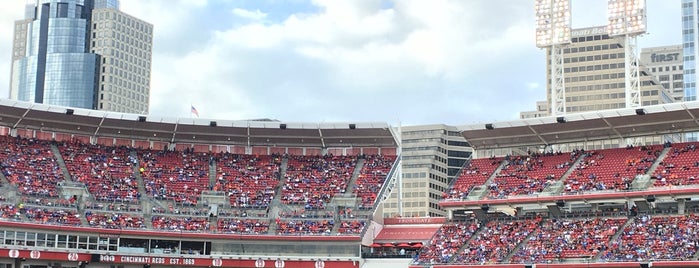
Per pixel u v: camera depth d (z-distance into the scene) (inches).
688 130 4429.1
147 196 4744.1
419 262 4397.1
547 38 6018.7
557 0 5984.3
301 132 5123.0
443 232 4623.5
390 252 4722.0
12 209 4308.6
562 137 4773.6
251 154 5270.7
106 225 4453.7
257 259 4586.6
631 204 4330.7
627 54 5590.6
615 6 5625.0
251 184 4987.7
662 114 4298.7
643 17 5511.8
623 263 3890.3
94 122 4940.9
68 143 5000.0
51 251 4284.0
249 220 4712.1
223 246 4630.9
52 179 4635.8
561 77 6023.6
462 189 4758.9
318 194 4933.6
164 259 4495.6
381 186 4982.8
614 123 4483.3
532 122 4630.9
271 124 5027.1
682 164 4308.6
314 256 4606.3
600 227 4222.4
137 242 4549.7
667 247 3900.1
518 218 4554.6
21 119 4854.8
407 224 4918.8
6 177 4512.8
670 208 4229.8
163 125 5017.2
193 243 4616.1
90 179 4739.2
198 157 5172.2
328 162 5221.5
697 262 3720.5
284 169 5147.6
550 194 4397.1
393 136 5147.6
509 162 4881.9
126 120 4923.7
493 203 4544.8
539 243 4252.0
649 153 4515.3
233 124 5019.7
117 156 5019.7
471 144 5034.5
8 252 4163.4
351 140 5246.1
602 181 4397.1
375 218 4852.4
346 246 4606.3
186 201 4766.2
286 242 4618.6
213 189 4899.1
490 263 4217.5
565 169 4635.8
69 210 4473.4
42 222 4296.3
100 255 4402.1
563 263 4030.5
